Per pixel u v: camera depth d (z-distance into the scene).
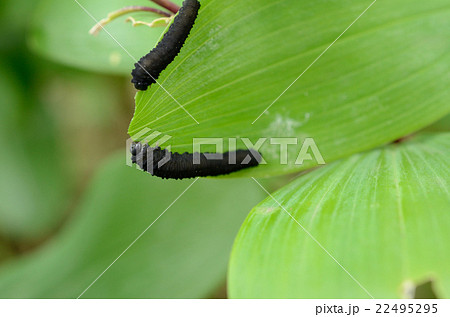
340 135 0.14
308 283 0.13
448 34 0.14
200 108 0.14
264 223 0.14
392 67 0.14
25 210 0.24
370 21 0.14
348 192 0.14
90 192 0.20
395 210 0.13
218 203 0.19
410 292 0.13
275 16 0.14
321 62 0.14
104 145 0.33
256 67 0.14
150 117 0.14
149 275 0.18
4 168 0.24
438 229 0.13
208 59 0.14
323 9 0.14
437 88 0.14
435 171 0.14
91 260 0.19
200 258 0.19
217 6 0.14
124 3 0.18
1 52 0.24
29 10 0.23
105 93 0.29
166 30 0.14
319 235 0.13
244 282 0.13
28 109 0.25
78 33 0.19
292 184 0.15
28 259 0.20
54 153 0.25
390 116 0.14
